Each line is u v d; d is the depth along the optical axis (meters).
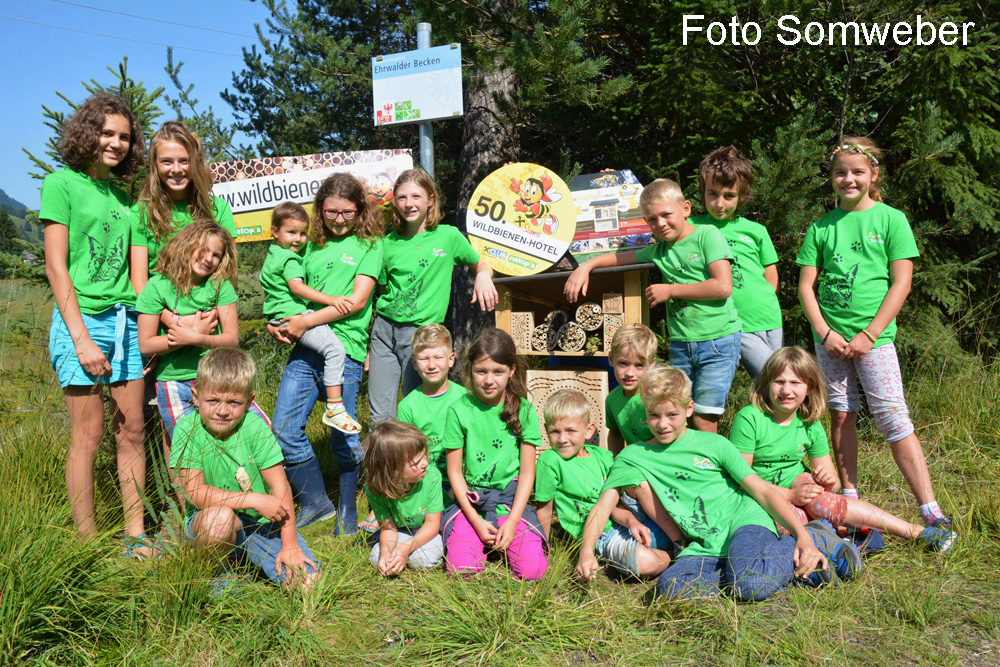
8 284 4.60
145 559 2.72
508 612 2.49
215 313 3.22
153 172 3.23
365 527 3.30
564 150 6.00
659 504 3.04
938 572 2.86
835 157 3.48
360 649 2.40
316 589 2.69
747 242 3.91
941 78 5.05
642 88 5.46
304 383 3.53
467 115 6.98
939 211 5.74
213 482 2.94
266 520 2.92
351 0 8.42
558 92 5.51
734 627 2.40
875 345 3.35
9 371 4.50
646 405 3.05
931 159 5.02
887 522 3.09
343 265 3.57
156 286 3.14
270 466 2.90
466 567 2.95
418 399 3.40
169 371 3.24
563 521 3.25
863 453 4.38
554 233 4.16
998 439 4.27
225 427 2.87
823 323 3.49
